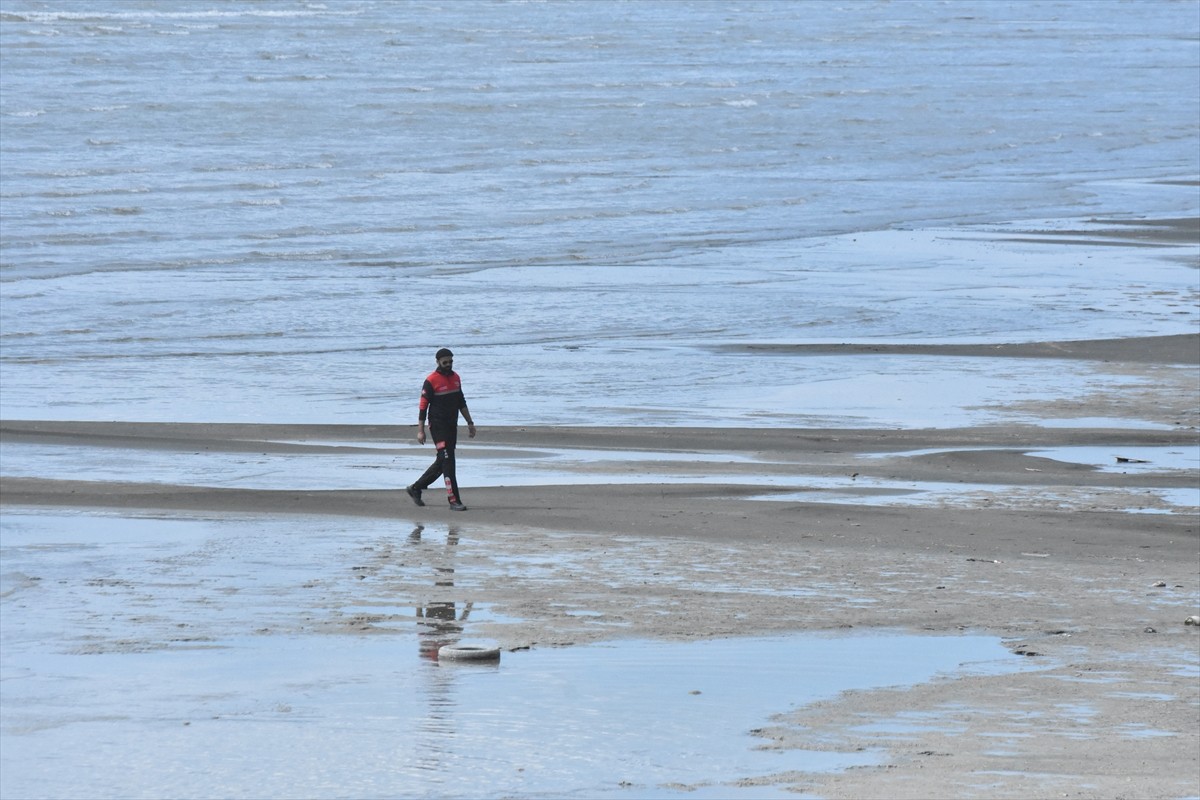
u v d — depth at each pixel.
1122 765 34.19
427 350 124.31
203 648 46.41
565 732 37.09
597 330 132.75
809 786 32.50
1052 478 79.00
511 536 64.25
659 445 88.50
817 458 84.56
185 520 67.69
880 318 137.25
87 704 40.03
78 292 150.75
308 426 94.50
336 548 61.72
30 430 91.94
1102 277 161.38
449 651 44.81
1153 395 105.25
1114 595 54.06
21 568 57.88
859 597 53.38
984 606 52.16
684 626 49.06
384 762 34.62
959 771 33.66
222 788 33.06
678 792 32.28
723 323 135.62
